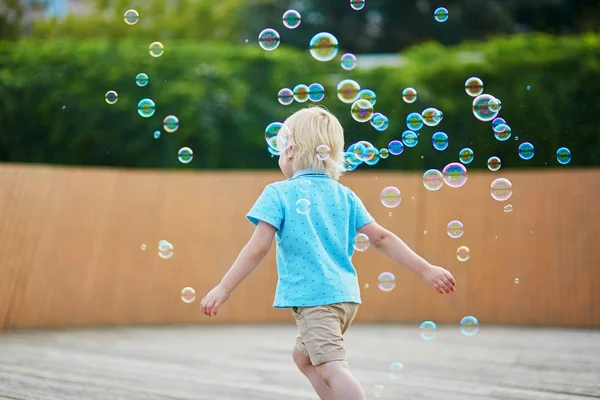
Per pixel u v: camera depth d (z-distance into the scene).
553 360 3.85
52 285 5.15
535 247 5.62
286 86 6.68
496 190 2.70
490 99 2.78
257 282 5.70
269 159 6.68
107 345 4.29
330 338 2.03
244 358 3.87
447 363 3.76
